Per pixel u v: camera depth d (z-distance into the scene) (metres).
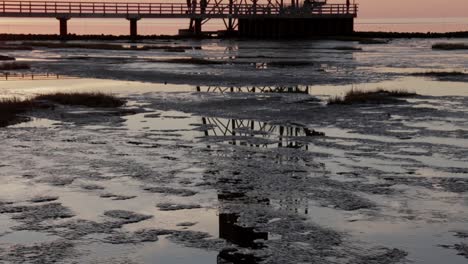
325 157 14.73
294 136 17.50
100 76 37.22
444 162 14.18
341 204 10.80
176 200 11.12
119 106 23.81
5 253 8.52
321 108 23.23
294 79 35.22
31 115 21.41
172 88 30.73
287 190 11.73
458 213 10.31
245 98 26.47
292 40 86.50
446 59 52.78
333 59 52.38
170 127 19.14
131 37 83.81
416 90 29.25
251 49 68.00
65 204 10.88
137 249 8.67
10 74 38.47
